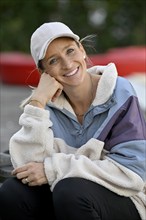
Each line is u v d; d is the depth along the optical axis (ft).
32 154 10.37
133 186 9.82
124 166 9.90
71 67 10.21
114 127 10.18
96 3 53.57
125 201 9.95
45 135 10.35
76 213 9.48
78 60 10.25
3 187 10.22
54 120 10.67
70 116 10.56
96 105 10.31
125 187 9.84
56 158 10.16
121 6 53.67
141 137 10.06
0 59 39.42
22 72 37.19
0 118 25.99
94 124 10.44
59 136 10.60
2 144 20.39
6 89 36.45
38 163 10.27
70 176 9.86
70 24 52.65
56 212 9.64
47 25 10.24
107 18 53.57
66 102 10.62
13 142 10.51
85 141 10.53
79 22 53.01
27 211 10.13
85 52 10.57
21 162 10.46
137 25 54.03
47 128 10.39
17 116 26.53
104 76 10.37
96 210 9.58
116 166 9.95
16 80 37.58
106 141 10.24
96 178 9.82
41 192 10.28
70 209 9.47
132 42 53.31
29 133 10.40
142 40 53.21
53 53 10.19
